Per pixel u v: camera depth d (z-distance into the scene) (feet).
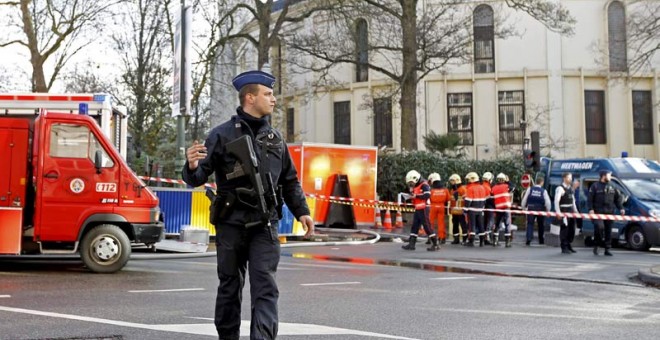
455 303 25.09
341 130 125.18
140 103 110.01
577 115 112.68
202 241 48.14
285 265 38.01
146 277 31.63
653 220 49.80
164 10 107.65
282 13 96.94
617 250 55.42
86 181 33.01
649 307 24.91
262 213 14.29
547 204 58.49
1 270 34.12
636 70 104.63
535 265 40.22
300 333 19.33
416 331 19.90
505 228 57.11
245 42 121.29
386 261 41.60
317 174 69.67
